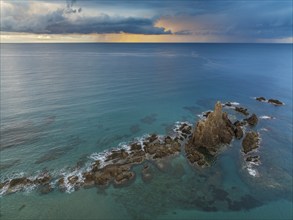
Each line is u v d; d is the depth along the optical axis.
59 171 44.12
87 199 37.75
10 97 85.81
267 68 180.50
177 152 50.56
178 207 36.53
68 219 34.16
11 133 57.81
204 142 52.88
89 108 76.31
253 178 43.47
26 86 102.88
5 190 38.94
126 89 101.81
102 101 83.94
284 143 56.53
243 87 114.25
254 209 36.41
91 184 40.75
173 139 56.06
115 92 96.25
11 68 155.50
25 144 53.06
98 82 114.06
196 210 36.03
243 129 63.16
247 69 173.38
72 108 75.81
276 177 43.84
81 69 154.62
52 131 59.53
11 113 70.31
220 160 48.97
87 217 34.53
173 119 69.81
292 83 125.44
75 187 40.03
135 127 63.38
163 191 39.72
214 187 40.97
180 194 39.19
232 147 53.91
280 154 51.59
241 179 43.16
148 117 70.75
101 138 56.78
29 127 61.31
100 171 43.28
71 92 94.31
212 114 54.03
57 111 72.88
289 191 40.31
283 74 153.50
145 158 48.09
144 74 140.25
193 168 45.81
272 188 41.00
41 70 148.62
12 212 35.06
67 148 52.00
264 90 109.06
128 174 42.47
